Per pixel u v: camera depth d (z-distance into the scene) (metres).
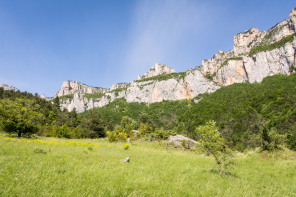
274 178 11.00
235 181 9.52
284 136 19.59
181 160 15.68
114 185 6.30
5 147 11.52
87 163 9.83
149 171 9.72
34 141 18.52
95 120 46.94
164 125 84.88
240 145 35.88
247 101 67.31
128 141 34.12
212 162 15.91
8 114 23.70
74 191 5.21
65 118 56.91
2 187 4.84
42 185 5.32
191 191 6.86
